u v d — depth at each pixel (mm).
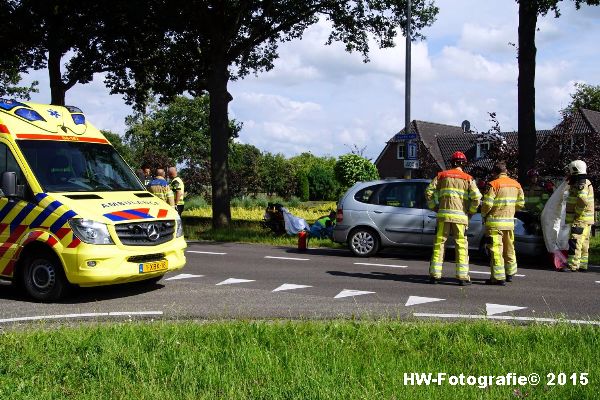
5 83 36344
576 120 20797
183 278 11000
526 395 4652
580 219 12508
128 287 10055
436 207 10797
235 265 12727
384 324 6938
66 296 8914
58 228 8680
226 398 4551
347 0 22281
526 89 18688
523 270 12570
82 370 5219
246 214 32750
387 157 60000
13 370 5211
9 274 9102
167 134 66000
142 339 6195
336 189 60906
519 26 18703
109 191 9570
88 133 10320
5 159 9273
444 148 57312
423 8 22453
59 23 23344
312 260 13578
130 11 20281
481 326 6738
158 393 4648
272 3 21281
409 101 20812
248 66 25438
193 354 5598
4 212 9148
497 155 20344
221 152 21969
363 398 4477
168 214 9594
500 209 10641
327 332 6496
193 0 20359
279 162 55031
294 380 4867
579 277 11672
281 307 8484
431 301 9031
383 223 13938
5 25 23312
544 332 6496
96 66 25375
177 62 24453
